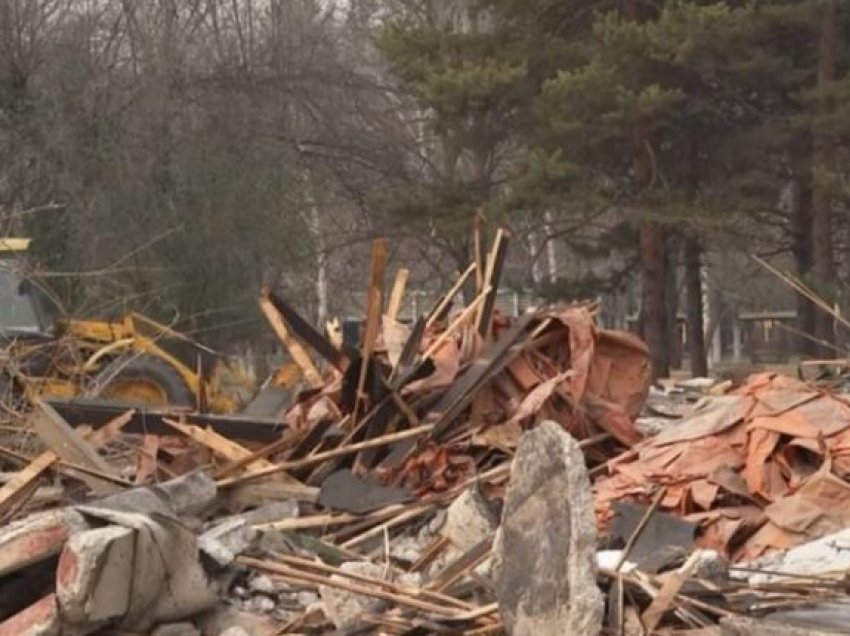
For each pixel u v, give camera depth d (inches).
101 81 1528.1
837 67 1440.7
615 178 1467.8
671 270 1782.7
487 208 1390.3
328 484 514.6
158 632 359.6
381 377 566.3
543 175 1350.9
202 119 1561.3
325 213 1779.0
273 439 604.1
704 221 1375.5
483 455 546.0
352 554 450.6
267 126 1625.2
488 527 426.6
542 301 1640.0
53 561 366.6
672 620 335.9
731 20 1293.1
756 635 306.7
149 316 1321.4
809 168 1407.5
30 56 1508.4
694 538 440.1
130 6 1633.9
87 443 546.0
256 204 1508.4
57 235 1389.0
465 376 570.6
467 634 331.3
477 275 685.9
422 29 1475.1
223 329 1465.3
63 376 810.8
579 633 294.2
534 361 592.7
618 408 587.8
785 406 491.8
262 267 1517.0
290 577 394.6
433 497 505.4
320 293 1758.1
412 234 1566.2
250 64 1711.4
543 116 1382.9
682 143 1478.8
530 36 1453.0
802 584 364.2
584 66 1366.9
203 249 1460.4
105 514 365.7
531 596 305.6
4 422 618.2
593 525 303.6
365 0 2086.6
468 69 1403.8
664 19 1305.4
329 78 1758.1
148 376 896.3
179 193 1475.1
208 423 609.6
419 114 1946.4
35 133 1459.2
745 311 3009.4
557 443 309.1
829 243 1411.2
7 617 362.0
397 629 341.1
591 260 1667.1
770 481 472.1
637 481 485.4
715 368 1999.3
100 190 1439.5
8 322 880.3
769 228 1686.8
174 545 366.0
